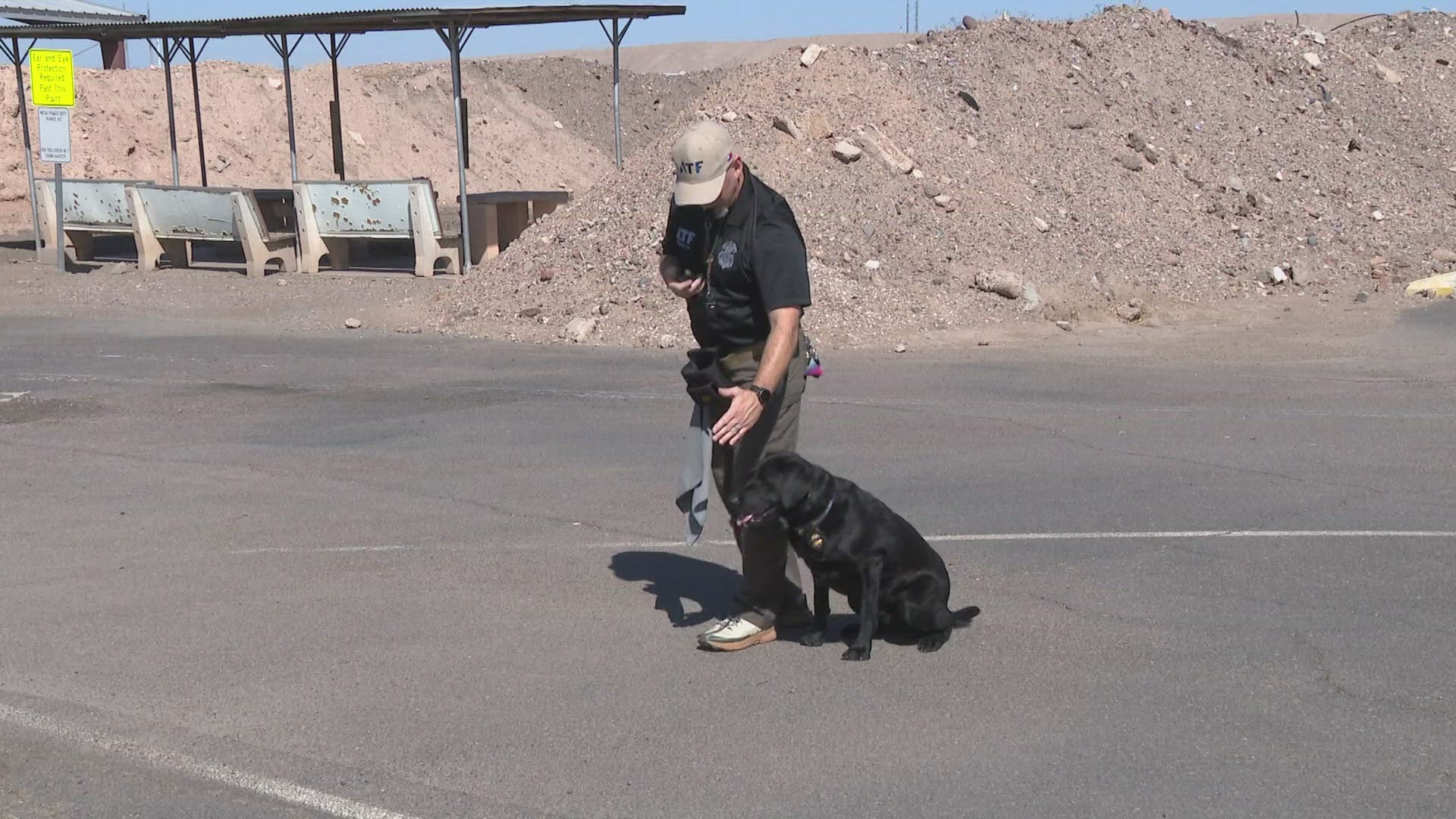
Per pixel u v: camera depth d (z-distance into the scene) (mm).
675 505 7848
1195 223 18219
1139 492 8047
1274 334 14547
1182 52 22250
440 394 11438
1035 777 4324
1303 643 5543
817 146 17016
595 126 42344
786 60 18484
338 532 7305
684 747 4566
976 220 16547
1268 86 22438
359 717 4820
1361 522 7375
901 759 4465
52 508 7805
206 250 24641
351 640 5621
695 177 4992
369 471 8703
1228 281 17172
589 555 6879
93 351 14031
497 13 19641
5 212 29906
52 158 21562
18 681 5168
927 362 12945
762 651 5516
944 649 5496
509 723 4766
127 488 8289
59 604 6086
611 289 15398
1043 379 12016
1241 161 20016
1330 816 4062
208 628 5766
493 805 4160
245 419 10453
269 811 4133
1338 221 19219
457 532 7301
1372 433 9672
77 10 34625
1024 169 18016
